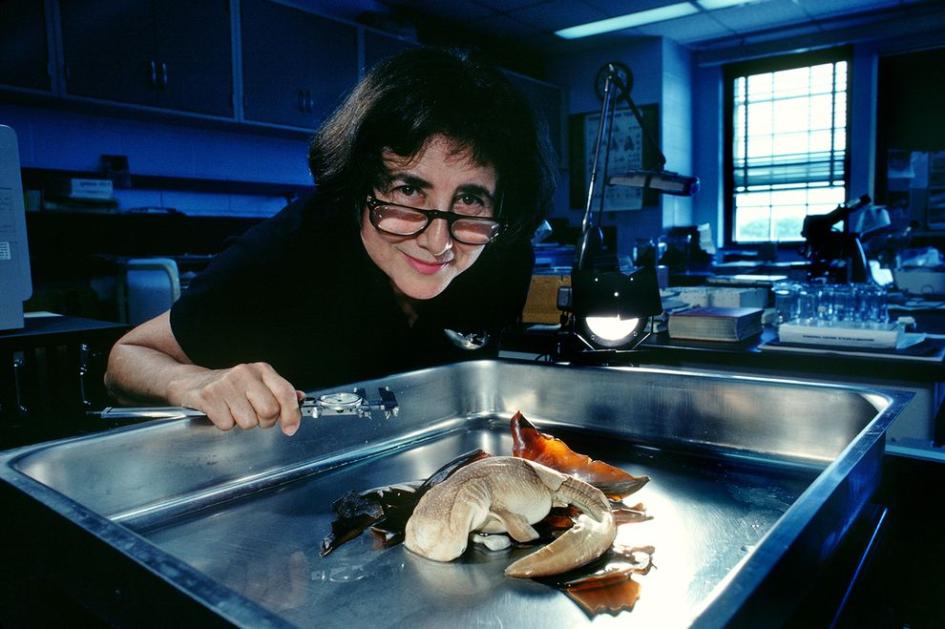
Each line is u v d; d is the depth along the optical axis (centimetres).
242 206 427
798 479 83
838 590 54
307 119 420
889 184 577
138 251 357
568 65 646
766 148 627
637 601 54
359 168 81
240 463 81
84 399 168
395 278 90
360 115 81
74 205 329
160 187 380
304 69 416
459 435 102
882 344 159
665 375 96
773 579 37
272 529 70
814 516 44
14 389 156
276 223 111
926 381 146
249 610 32
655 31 580
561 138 646
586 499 67
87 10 318
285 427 70
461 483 63
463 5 511
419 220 81
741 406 92
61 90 311
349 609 53
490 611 52
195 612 33
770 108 622
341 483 83
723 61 619
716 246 649
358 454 92
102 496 69
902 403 76
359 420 93
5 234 157
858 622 55
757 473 86
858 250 271
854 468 54
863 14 550
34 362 161
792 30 584
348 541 66
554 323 204
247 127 398
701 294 221
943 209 556
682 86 630
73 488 67
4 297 158
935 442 148
